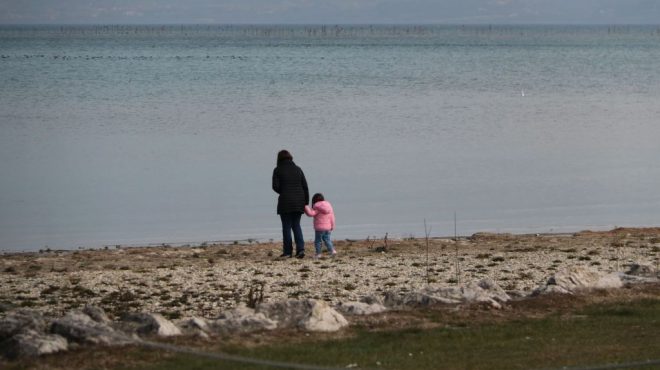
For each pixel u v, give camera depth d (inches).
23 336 1306.6
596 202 3688.5
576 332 1453.0
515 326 1486.2
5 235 3019.2
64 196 3730.3
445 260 2354.8
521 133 5871.1
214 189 3900.1
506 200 3710.6
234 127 5979.3
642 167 4596.5
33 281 2075.5
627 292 1716.3
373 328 1472.7
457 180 4156.0
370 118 6565.0
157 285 2022.6
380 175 4269.2
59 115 6540.4
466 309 1590.8
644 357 1311.5
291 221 2428.6
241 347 1337.4
